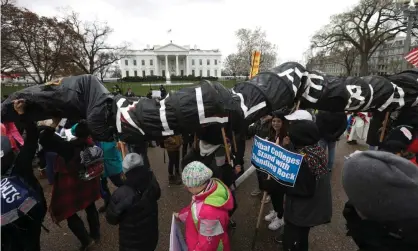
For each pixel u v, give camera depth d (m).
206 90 2.16
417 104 3.22
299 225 2.25
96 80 2.46
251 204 4.05
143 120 2.16
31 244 2.27
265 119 3.79
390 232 1.00
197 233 2.00
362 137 7.20
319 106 2.89
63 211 2.70
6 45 21.19
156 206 2.37
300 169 2.15
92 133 2.37
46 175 5.16
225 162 2.77
